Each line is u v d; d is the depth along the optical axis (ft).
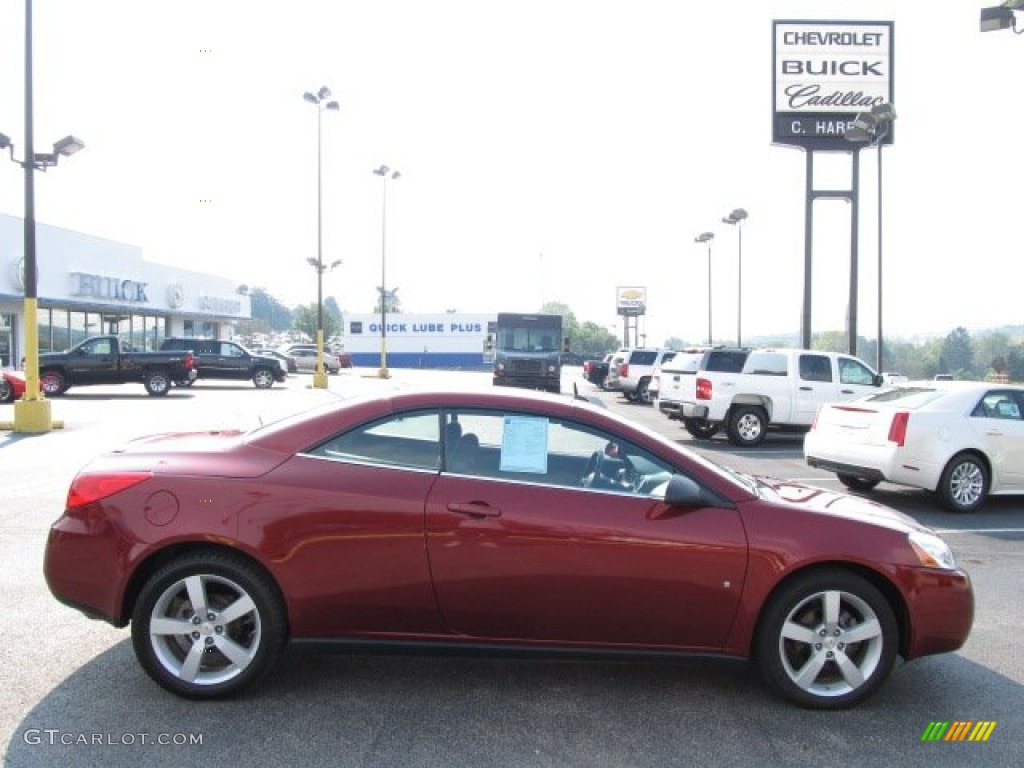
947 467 33.12
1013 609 20.56
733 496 14.69
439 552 14.02
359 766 12.21
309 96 111.65
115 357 90.38
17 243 101.50
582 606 14.17
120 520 14.08
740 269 138.72
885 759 12.85
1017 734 13.80
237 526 13.96
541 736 13.32
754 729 13.78
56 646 16.49
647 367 96.99
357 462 14.61
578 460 14.90
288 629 14.40
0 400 73.36
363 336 260.62
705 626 14.32
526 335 102.47
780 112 100.12
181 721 13.46
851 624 14.64
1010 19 42.42
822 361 54.85
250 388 112.57
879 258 92.58
